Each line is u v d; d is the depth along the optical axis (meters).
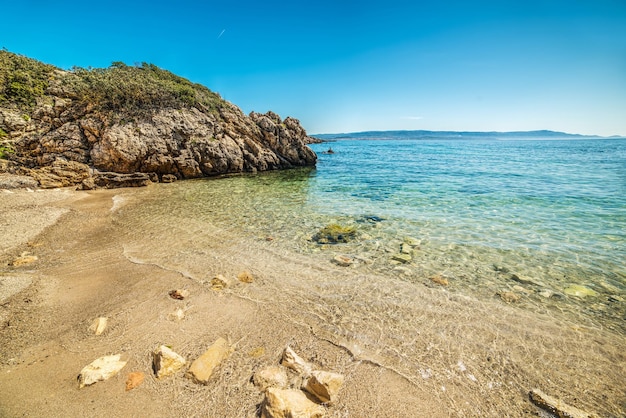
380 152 68.44
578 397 4.46
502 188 22.05
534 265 9.10
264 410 3.85
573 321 6.37
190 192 20.83
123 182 22.78
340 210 15.73
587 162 41.66
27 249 9.90
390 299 7.14
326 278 8.19
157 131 25.97
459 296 7.32
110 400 4.13
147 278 7.95
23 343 5.27
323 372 4.38
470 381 4.71
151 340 5.41
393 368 4.91
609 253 9.93
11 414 3.89
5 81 23.00
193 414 3.96
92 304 6.62
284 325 6.00
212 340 5.46
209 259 9.38
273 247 10.48
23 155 22.11
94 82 25.44
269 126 35.09
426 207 16.38
